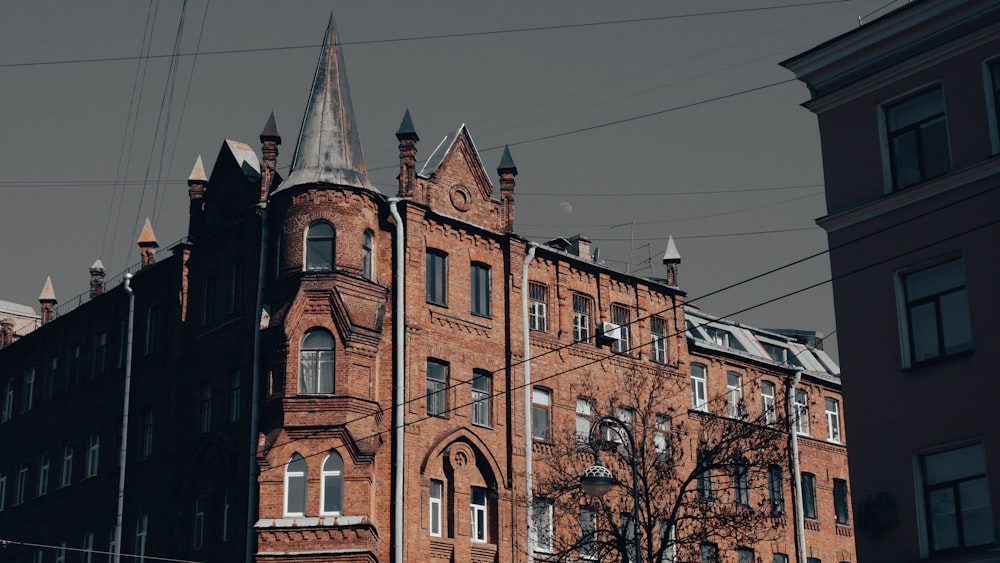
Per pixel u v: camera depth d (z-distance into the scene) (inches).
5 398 2583.7
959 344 1144.8
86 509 2196.1
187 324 2053.4
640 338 2146.9
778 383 2368.4
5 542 2086.6
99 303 2314.2
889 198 1202.0
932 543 1125.7
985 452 1100.5
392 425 1802.4
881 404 1178.0
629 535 1863.9
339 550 1716.3
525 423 1931.6
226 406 1916.8
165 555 1939.0
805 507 2308.1
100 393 2244.1
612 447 1742.1
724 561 2059.5
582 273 2102.6
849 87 1257.4
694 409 2174.0
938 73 1197.1
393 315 1850.4
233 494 1859.0
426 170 1983.3
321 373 1790.1
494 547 1852.9
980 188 1147.3
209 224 2074.3
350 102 1941.4
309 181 1841.8
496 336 1955.0
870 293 1206.9
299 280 1811.0
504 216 2023.9
